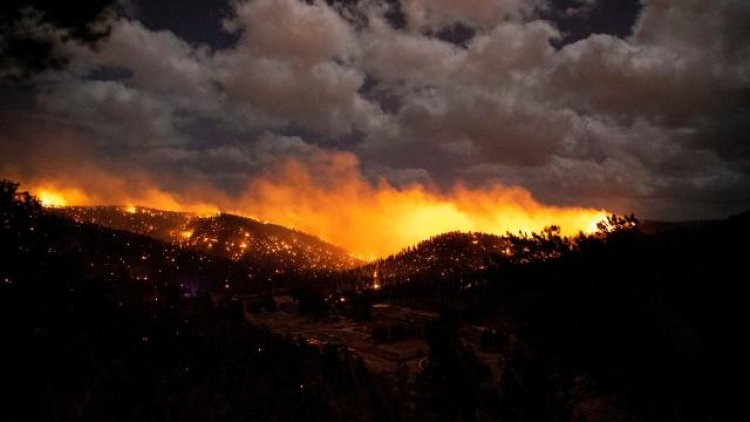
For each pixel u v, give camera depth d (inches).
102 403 349.1
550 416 216.7
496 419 234.2
